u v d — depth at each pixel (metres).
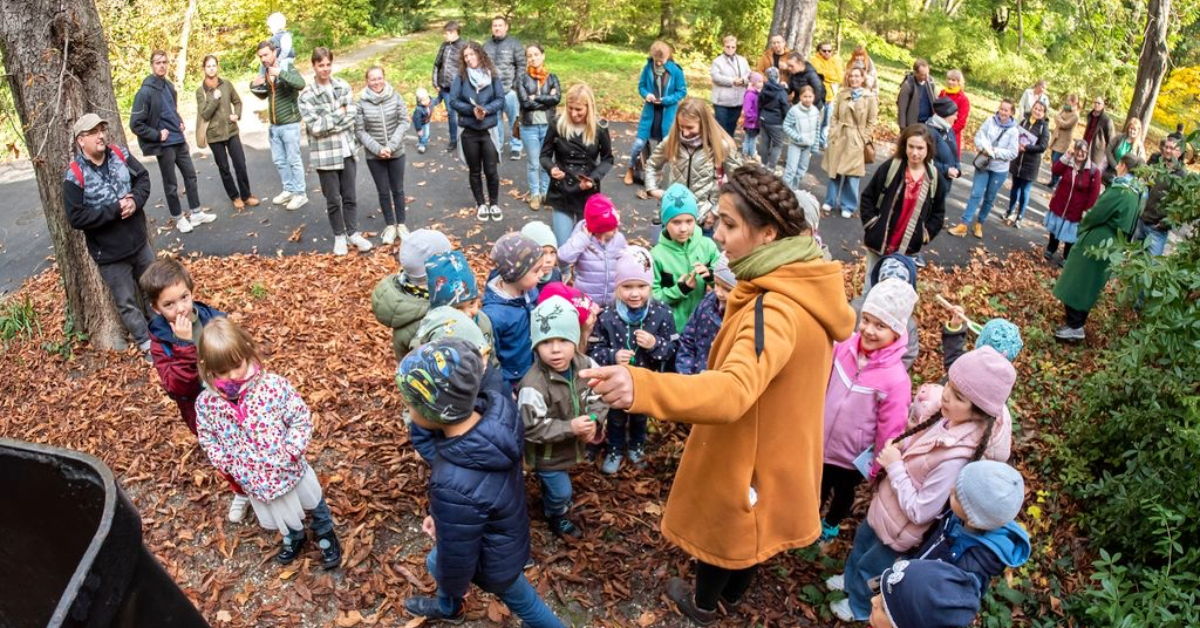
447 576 3.06
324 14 18.05
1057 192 8.70
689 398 2.13
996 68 19.52
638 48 18.03
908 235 6.27
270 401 3.61
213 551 4.16
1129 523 4.44
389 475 4.68
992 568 2.97
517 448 2.98
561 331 3.64
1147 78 15.16
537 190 9.21
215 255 8.02
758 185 2.52
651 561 4.12
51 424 5.38
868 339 3.78
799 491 2.95
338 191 7.90
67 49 5.52
